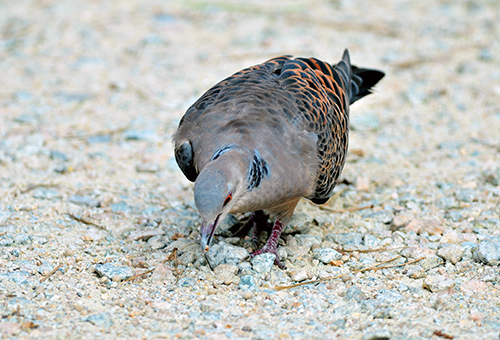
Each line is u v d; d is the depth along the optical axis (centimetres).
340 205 1156
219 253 926
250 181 798
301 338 750
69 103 1579
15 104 1560
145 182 1232
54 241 980
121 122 1503
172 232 1037
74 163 1298
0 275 862
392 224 1068
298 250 979
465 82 1667
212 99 913
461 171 1273
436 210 1120
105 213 1087
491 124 1486
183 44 1902
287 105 884
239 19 2062
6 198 1116
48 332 745
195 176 900
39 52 1858
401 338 741
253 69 993
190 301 845
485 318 797
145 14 2105
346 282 899
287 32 1950
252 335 758
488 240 995
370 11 2130
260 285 893
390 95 1623
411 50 1845
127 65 1789
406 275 919
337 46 1859
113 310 811
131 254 962
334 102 990
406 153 1365
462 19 2039
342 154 990
